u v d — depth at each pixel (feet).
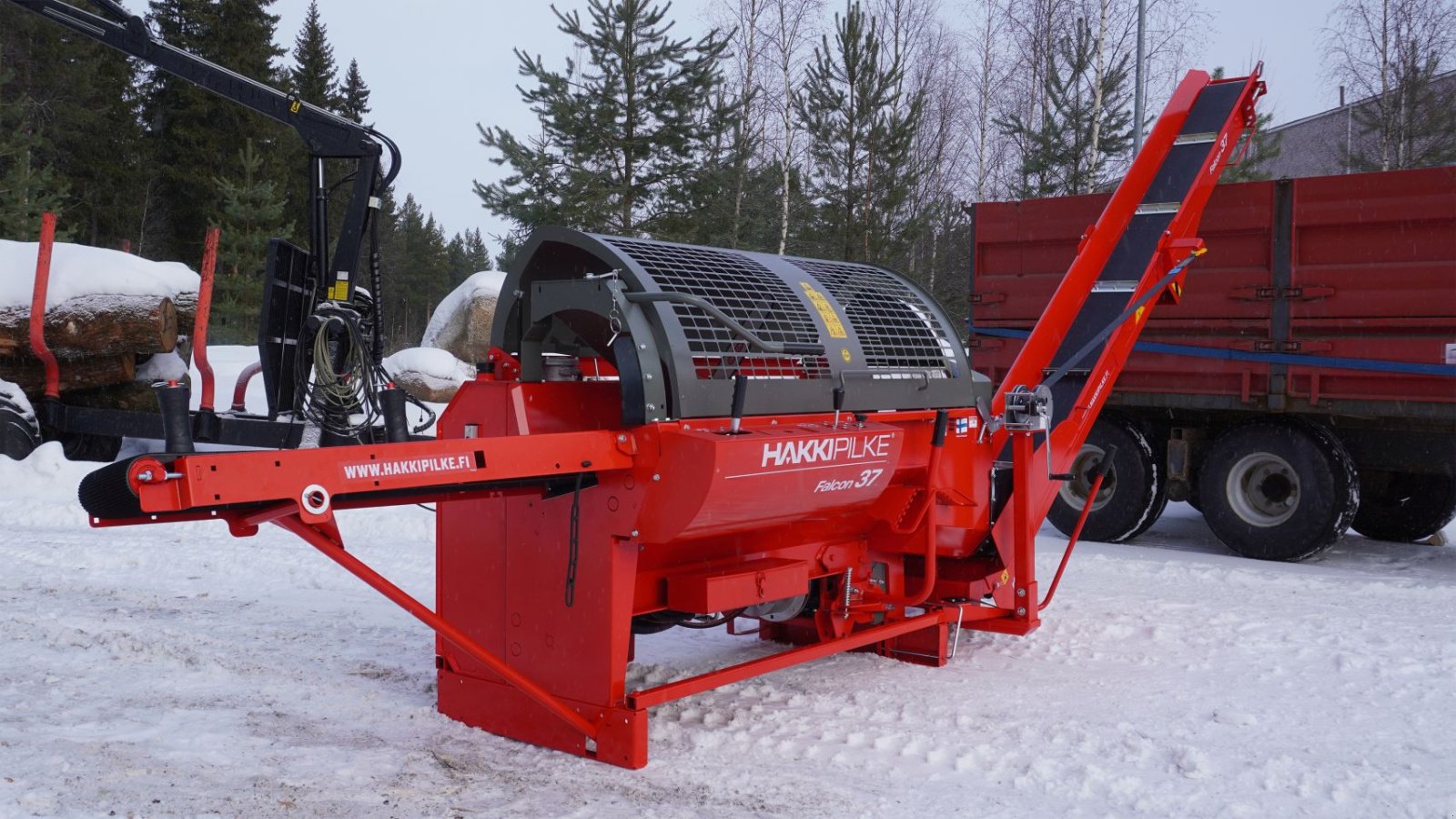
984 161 96.07
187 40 117.60
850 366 14.23
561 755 12.32
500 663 11.92
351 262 27.27
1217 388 26.76
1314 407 25.46
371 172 27.12
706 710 13.99
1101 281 20.71
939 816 10.61
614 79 64.08
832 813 10.67
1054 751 12.57
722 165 70.90
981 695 14.80
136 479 9.20
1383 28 80.89
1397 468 26.09
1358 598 21.22
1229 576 23.15
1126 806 10.93
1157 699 14.66
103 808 10.27
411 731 13.15
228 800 10.59
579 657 12.27
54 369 34.35
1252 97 22.22
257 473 9.70
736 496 11.57
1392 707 14.29
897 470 15.33
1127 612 19.75
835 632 16.07
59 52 112.37
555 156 64.95
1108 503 28.32
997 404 17.31
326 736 12.81
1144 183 21.04
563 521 12.39
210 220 110.52
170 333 35.94
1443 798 11.14
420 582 22.09
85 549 24.29
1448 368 23.65
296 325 28.09
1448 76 80.38
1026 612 17.28
